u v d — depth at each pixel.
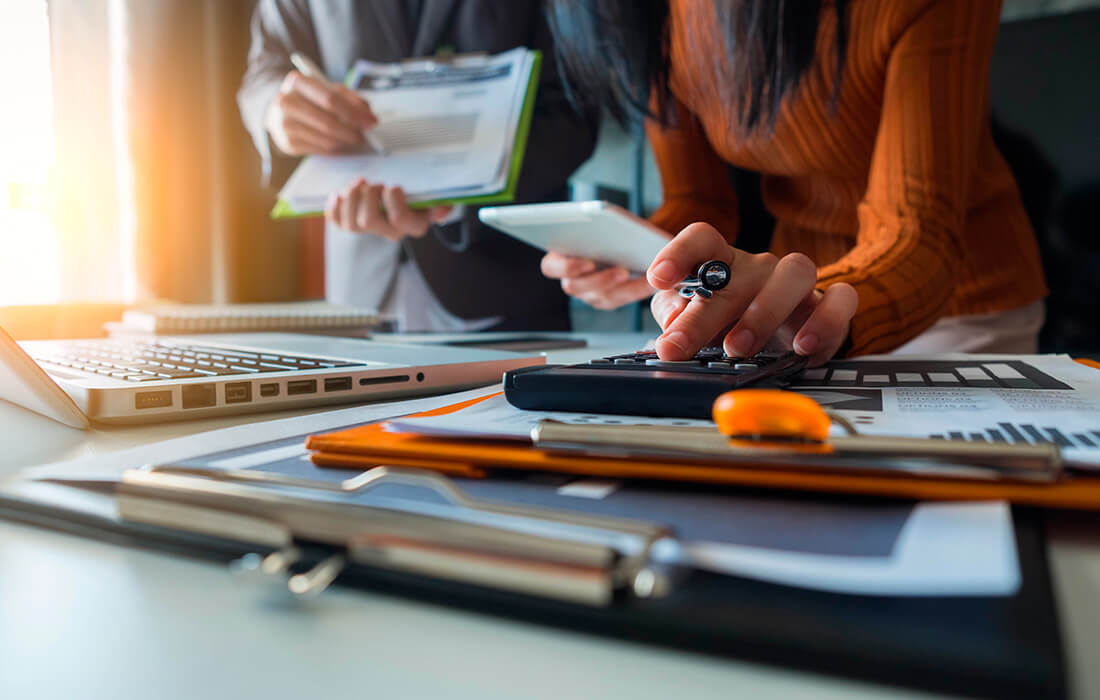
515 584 0.16
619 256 0.85
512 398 0.32
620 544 0.16
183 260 1.85
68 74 1.66
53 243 1.67
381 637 0.16
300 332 0.89
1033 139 1.33
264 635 0.16
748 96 1.05
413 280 1.73
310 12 1.73
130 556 0.20
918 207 0.76
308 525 0.18
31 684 0.14
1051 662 0.13
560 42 1.31
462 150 1.30
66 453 0.33
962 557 0.15
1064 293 1.33
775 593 0.16
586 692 0.13
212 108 1.86
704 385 0.30
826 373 0.45
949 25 0.81
